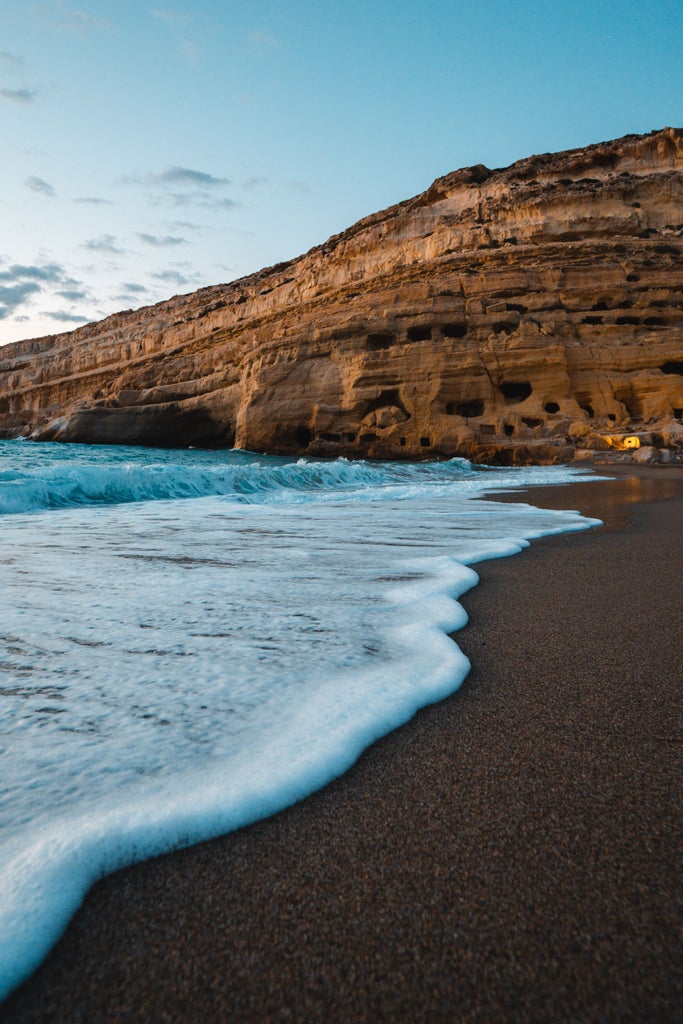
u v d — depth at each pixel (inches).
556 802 50.9
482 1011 31.0
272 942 35.7
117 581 136.4
